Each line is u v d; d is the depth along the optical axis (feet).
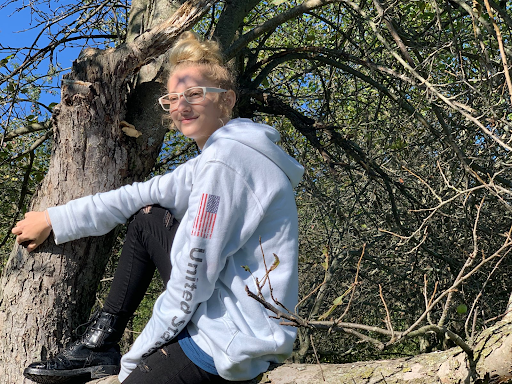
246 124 5.79
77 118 8.63
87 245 8.41
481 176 12.78
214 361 5.16
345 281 19.84
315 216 18.07
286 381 5.13
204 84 6.24
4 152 16.01
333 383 4.89
